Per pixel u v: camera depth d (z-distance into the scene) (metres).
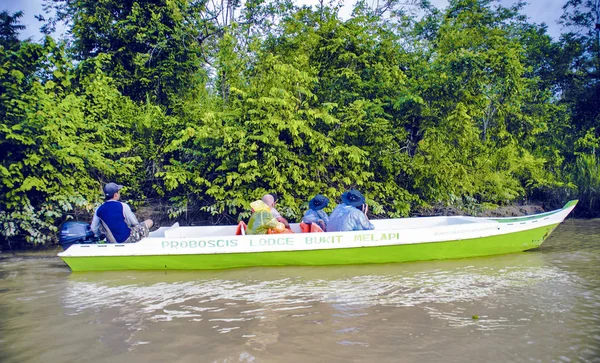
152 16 13.63
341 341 4.02
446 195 12.12
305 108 11.12
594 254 7.70
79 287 6.06
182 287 5.98
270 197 7.73
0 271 7.11
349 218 7.33
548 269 6.64
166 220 11.19
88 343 4.08
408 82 12.03
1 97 8.89
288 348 3.88
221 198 10.37
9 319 4.75
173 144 10.31
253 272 6.76
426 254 7.31
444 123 11.82
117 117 11.29
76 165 9.91
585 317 4.53
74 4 14.14
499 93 13.14
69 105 9.88
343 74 11.55
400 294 5.46
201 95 13.62
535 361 3.57
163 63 13.59
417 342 3.98
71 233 7.67
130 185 11.29
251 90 10.91
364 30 12.07
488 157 13.75
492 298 5.23
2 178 8.97
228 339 4.11
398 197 11.72
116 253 6.89
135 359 3.72
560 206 15.40
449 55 11.81
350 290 5.68
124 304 5.24
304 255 7.02
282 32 13.48
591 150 18.06
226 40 12.35
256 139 10.16
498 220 8.25
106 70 13.32
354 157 10.54
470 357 3.66
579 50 20.52
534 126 15.64
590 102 19.70
